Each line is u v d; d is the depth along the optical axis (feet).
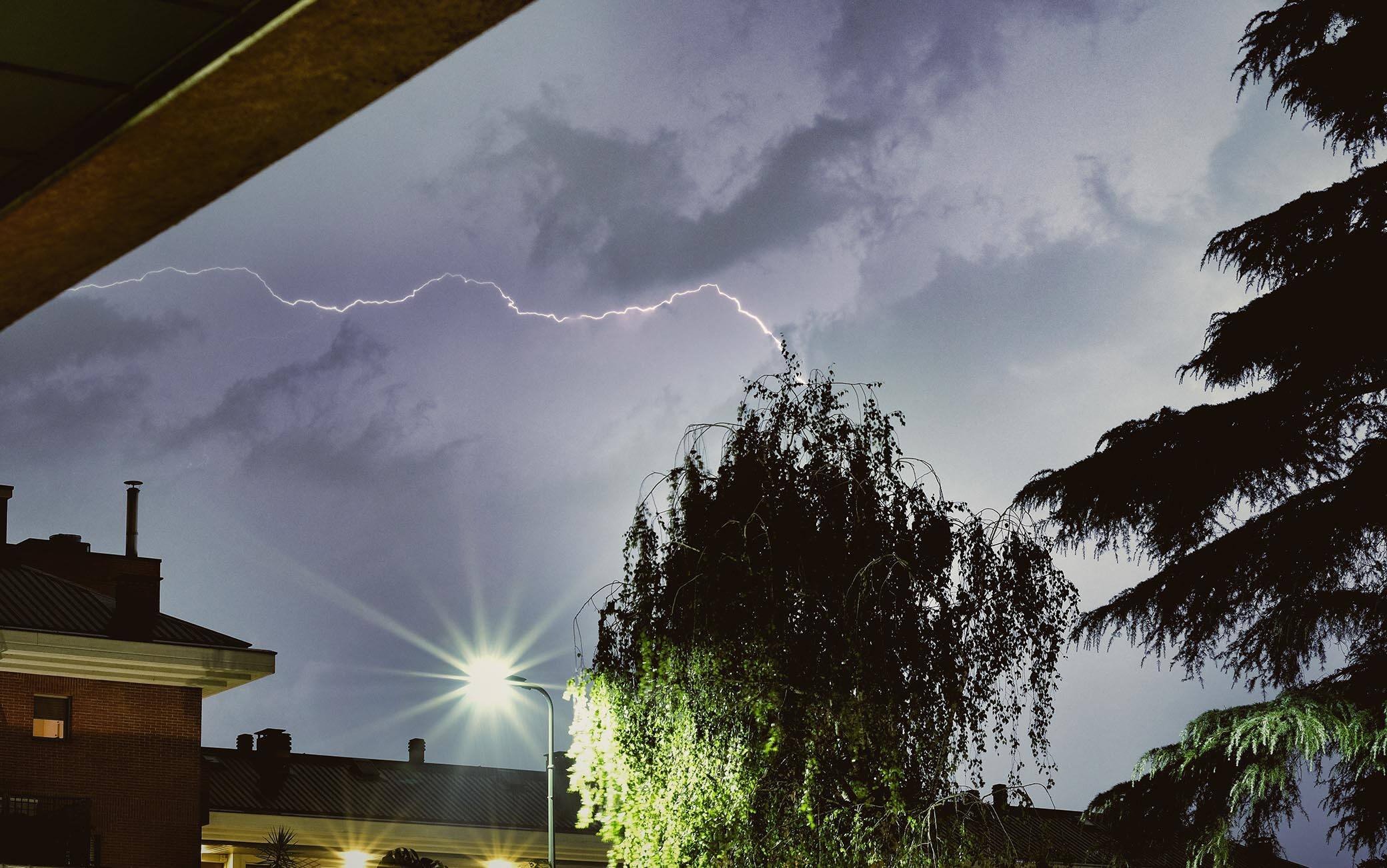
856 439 49.88
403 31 13.50
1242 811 61.26
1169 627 64.28
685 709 45.80
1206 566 62.54
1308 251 67.21
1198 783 62.39
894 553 46.50
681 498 49.78
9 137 15.08
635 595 48.73
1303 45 69.51
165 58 14.02
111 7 13.17
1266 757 60.44
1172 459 62.80
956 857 44.39
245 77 14.05
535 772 146.82
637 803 45.85
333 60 13.89
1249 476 63.46
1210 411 63.82
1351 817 62.23
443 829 126.41
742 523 47.65
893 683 45.50
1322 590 61.93
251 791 127.24
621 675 47.80
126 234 16.88
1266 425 62.49
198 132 14.92
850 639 45.42
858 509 47.93
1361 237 65.51
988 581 47.88
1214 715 62.39
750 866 44.52
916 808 44.98
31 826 85.56
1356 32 66.59
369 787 135.13
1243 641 63.98
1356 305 63.05
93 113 14.83
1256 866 61.52
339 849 122.62
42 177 15.67
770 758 45.60
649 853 45.50
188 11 13.30
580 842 130.82
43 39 13.52
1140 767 63.77
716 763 45.16
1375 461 61.52
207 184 15.96
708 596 46.83
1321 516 60.95
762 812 45.29
